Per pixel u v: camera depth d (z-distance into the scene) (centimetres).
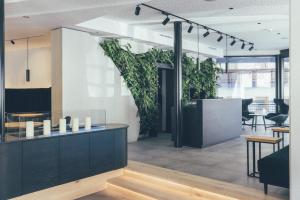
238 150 706
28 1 500
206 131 747
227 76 1335
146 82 899
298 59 328
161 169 525
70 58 696
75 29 702
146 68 894
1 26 398
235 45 1150
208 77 1212
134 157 628
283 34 938
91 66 747
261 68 1324
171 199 421
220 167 538
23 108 884
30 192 399
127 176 532
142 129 909
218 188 416
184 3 610
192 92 1105
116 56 816
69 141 446
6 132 429
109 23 738
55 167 428
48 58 956
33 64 980
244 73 1341
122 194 488
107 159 507
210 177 472
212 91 1218
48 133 431
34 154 402
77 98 712
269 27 841
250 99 1182
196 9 654
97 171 489
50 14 564
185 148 736
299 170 329
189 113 759
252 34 941
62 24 650
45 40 859
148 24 797
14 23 636
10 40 859
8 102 894
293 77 332
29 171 396
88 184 490
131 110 854
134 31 816
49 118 504
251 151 690
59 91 688
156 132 946
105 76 784
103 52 782
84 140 468
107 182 516
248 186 425
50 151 421
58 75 690
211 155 648
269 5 621
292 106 333
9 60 1009
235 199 377
